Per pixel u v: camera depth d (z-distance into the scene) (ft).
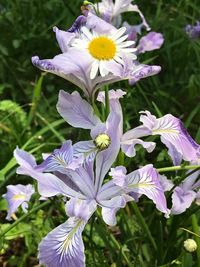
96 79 0.75
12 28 1.67
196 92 1.53
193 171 0.80
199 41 1.63
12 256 1.09
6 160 1.25
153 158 1.30
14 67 1.63
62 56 0.73
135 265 0.87
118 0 1.20
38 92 1.30
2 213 1.18
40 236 1.00
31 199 0.93
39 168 0.73
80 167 0.74
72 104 0.77
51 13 1.72
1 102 1.33
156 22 1.65
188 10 1.90
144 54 1.55
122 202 0.71
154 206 1.06
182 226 0.86
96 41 0.74
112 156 0.75
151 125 0.77
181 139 0.77
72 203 0.72
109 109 0.80
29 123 1.30
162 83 1.67
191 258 0.91
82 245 0.69
